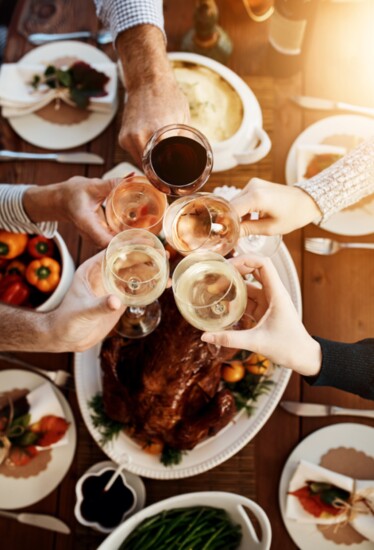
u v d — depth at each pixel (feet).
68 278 5.22
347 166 4.69
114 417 4.91
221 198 4.09
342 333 5.49
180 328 4.70
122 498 5.13
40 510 5.27
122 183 4.31
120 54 5.17
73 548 5.20
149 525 4.84
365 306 5.52
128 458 5.03
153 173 4.04
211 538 4.84
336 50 6.12
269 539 4.43
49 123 6.01
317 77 6.05
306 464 5.02
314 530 5.04
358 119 5.81
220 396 4.79
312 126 5.81
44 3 6.45
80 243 5.76
